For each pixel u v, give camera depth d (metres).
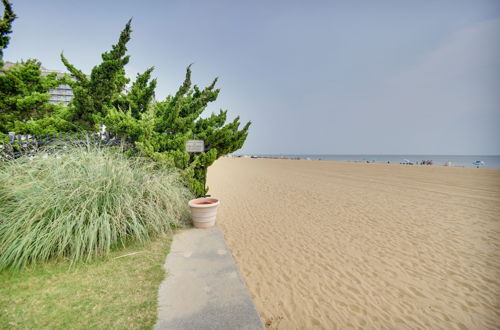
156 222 3.78
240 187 12.98
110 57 5.63
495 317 2.72
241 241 5.12
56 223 2.91
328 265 4.01
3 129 6.50
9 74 6.50
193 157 5.95
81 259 2.80
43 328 1.74
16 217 2.92
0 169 3.68
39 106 7.33
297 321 2.64
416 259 4.23
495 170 23.78
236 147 6.57
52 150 4.62
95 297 2.15
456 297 3.12
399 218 6.82
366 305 2.94
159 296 2.21
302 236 5.41
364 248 4.72
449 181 15.00
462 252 4.51
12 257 2.62
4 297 2.09
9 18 6.08
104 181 3.56
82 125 5.88
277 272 3.78
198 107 6.33
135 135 4.97
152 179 4.34
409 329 2.54
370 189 11.95
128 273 2.60
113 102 6.08
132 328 1.78
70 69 5.62
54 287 2.28
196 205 4.22
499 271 3.78
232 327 1.84
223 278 2.56
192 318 1.92
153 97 6.20
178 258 3.03
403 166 29.95
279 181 15.38
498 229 5.83
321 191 11.45
